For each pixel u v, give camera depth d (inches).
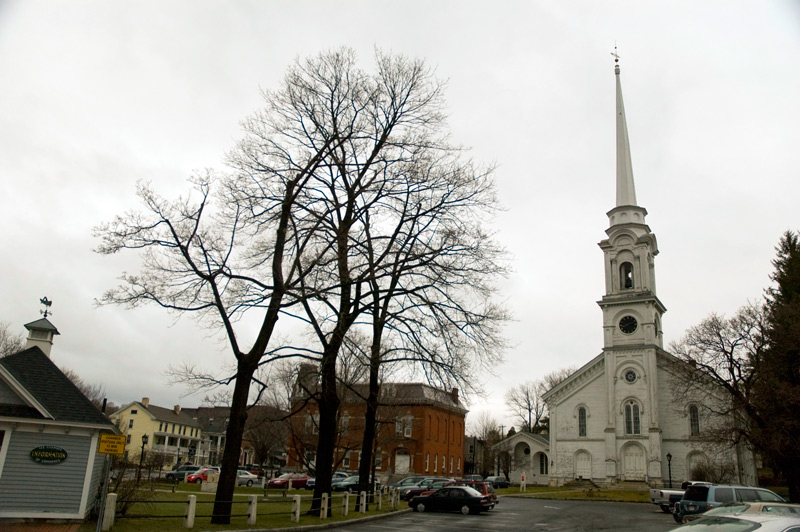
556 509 1348.4
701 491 924.6
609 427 2124.8
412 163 921.5
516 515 1165.7
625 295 2249.0
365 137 928.9
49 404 766.5
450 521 1000.9
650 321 2186.3
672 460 2042.3
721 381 1536.7
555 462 2224.4
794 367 1385.3
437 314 888.3
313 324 900.0
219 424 4005.9
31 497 735.1
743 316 1542.8
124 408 3211.1
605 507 1443.2
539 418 3956.7
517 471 2716.5
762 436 1364.4
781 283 1652.3
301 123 928.3
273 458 3206.2
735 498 890.1
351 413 2310.5
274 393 1756.9
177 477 2026.3
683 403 2010.3
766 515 345.4
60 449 759.1
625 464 2080.5
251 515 746.8
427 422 2689.5
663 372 2143.2
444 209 932.0
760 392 1370.6
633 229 2315.5
